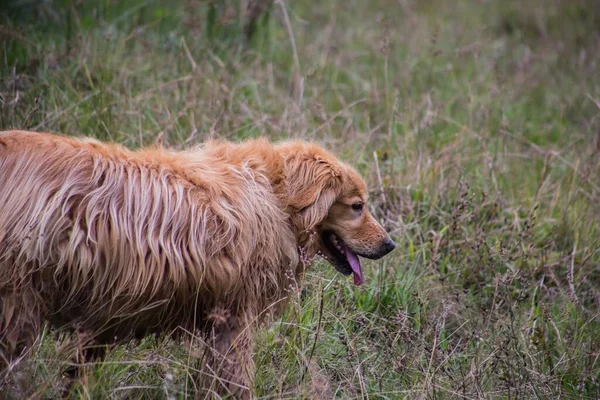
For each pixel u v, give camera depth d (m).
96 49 12.47
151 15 14.93
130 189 6.61
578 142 14.16
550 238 11.20
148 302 6.73
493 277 10.02
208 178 7.07
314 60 15.03
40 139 6.50
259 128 11.59
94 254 6.39
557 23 20.94
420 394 7.66
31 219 6.16
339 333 8.42
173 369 7.46
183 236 6.75
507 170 12.41
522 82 16.42
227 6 15.05
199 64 13.06
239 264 6.98
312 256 7.93
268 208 7.31
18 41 11.97
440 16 19.84
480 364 8.19
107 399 6.76
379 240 8.09
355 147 11.82
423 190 11.32
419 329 8.91
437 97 14.48
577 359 8.71
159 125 11.16
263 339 8.03
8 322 6.23
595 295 9.92
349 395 7.76
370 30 17.66
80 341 6.41
